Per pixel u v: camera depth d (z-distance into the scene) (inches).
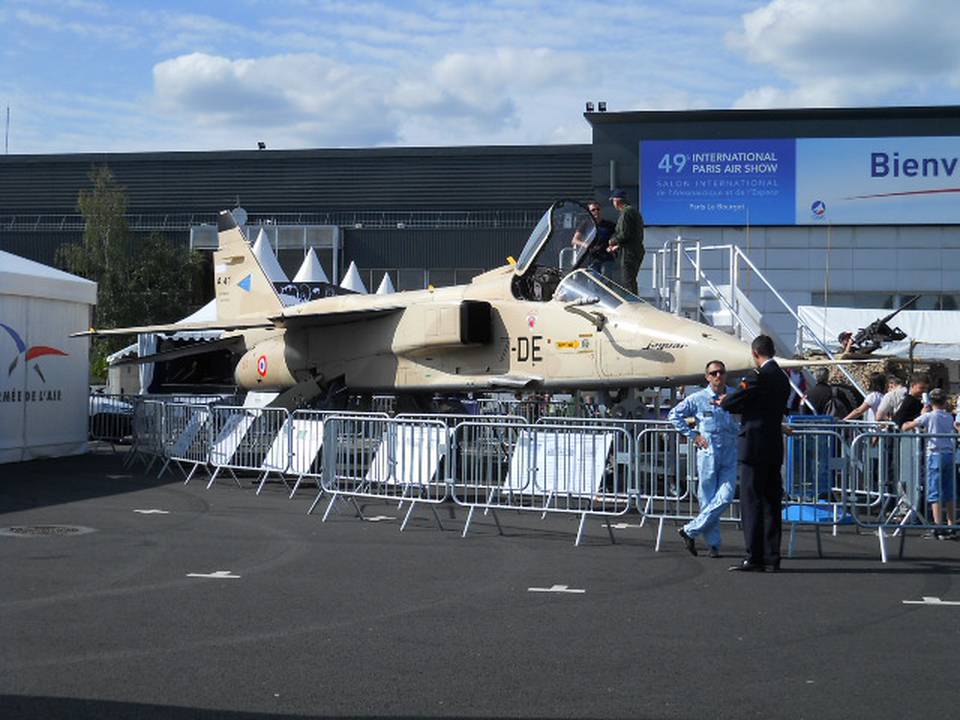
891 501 418.3
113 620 286.0
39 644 259.6
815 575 363.9
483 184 2194.9
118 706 211.2
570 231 631.2
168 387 1041.5
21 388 730.8
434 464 465.1
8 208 2331.4
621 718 206.2
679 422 399.5
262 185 2253.9
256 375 784.9
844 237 1620.3
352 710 209.8
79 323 792.3
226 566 369.1
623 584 343.6
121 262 2058.3
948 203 1588.3
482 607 306.2
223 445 608.7
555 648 259.6
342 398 714.2
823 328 975.6
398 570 364.5
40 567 364.5
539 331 600.1
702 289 723.4
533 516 514.0
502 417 519.2
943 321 986.7
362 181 2226.9
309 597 318.0
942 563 391.5
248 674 234.5
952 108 1588.3
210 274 2124.8
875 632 278.5
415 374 658.8
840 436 407.8
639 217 624.1
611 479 453.4
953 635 275.4
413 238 2071.9
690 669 241.0
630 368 559.8
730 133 1627.7
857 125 1610.5
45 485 613.6
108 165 2301.9
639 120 1647.4
